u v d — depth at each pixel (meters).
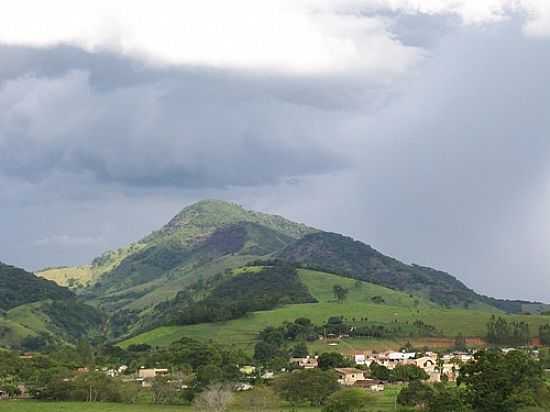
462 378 166.00
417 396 187.75
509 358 161.50
